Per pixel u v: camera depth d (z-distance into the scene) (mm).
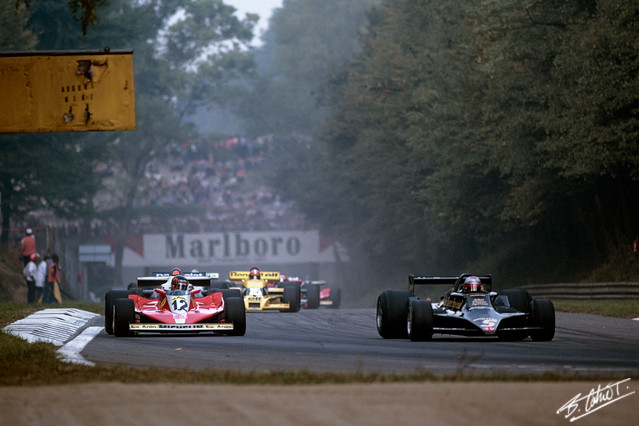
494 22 133375
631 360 42531
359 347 52219
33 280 135750
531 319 56875
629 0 114438
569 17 130000
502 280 177125
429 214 186500
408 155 193875
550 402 23016
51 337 59719
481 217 169625
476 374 30781
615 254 142750
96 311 100062
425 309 55969
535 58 134125
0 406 23453
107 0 48250
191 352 48594
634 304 97625
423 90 174875
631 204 139500
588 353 46812
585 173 129000
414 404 22469
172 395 24672
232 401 23328
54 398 24844
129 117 58312
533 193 142000
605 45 117500
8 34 188750
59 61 58062
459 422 19938
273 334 65688
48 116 57781
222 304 64750
